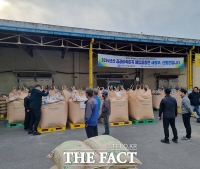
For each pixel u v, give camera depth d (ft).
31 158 13.74
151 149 15.57
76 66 42.37
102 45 36.29
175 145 16.53
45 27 35.24
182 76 50.98
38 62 39.55
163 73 49.42
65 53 39.42
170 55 46.24
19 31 25.98
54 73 40.55
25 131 21.12
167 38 45.83
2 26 24.88
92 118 14.61
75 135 19.47
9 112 23.56
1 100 29.91
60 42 34.63
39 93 19.57
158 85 48.52
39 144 16.74
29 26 34.19
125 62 33.35
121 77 45.80
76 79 42.29
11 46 37.58
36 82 39.04
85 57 43.34
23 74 37.99
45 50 40.09
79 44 35.27
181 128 22.65
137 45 36.06
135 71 47.29
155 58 35.24
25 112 21.52
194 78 52.70
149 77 48.34
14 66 37.86
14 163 12.92
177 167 12.35
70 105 23.00
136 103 24.73
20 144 16.72
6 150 15.30
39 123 21.47
